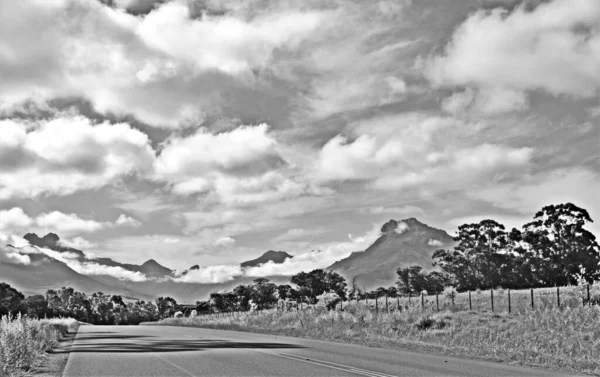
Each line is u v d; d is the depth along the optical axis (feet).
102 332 142.00
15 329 65.16
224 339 102.89
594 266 269.44
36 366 56.95
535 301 140.77
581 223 278.05
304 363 57.16
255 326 163.94
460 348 76.79
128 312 605.31
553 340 84.38
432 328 111.75
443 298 191.11
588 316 99.76
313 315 155.74
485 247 303.27
